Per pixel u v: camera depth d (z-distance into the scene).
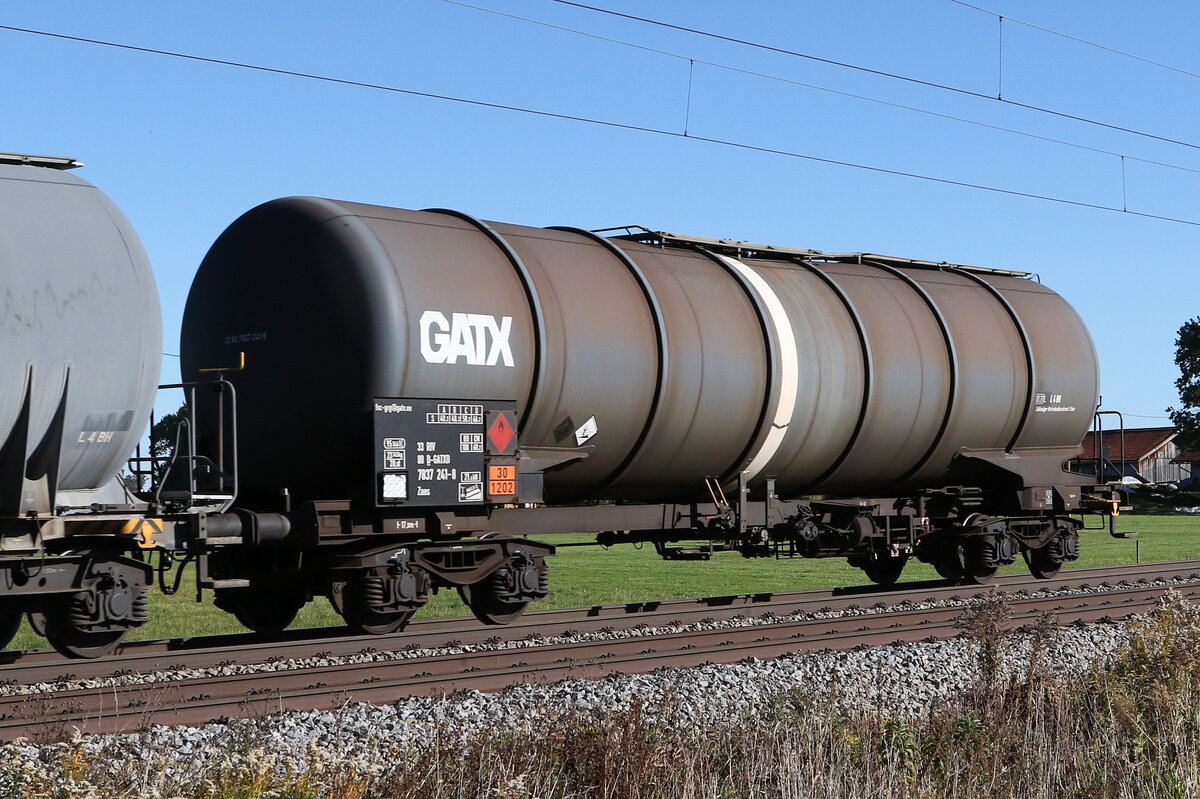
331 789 7.41
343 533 12.76
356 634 13.64
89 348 10.67
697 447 15.55
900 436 17.78
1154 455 96.19
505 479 13.48
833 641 13.26
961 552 19.06
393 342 12.55
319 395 12.82
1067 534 20.42
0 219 10.27
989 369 18.66
